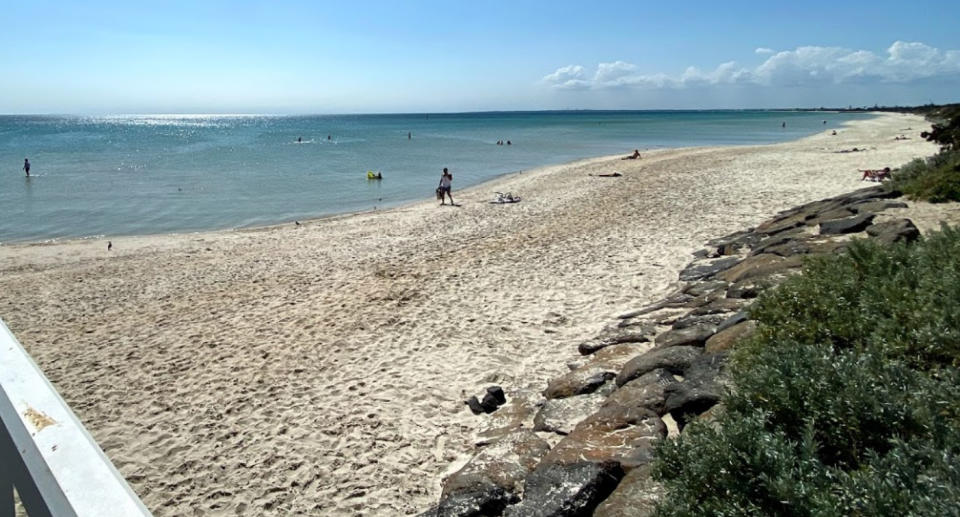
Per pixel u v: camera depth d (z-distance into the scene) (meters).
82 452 1.13
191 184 31.05
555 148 53.69
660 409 4.81
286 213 23.22
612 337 7.55
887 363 3.33
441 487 5.21
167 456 6.04
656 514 2.89
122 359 8.64
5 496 1.29
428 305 10.16
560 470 4.14
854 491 2.37
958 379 3.04
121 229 20.48
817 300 4.67
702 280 9.49
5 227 20.62
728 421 3.09
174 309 11.02
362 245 16.03
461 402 6.74
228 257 15.31
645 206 17.58
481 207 21.27
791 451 2.70
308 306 10.63
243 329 9.64
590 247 13.21
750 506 2.50
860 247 5.55
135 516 0.98
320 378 7.61
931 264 4.89
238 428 6.50
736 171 23.92
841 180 19.19
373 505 5.04
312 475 5.54
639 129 93.56
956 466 2.30
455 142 66.38
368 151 53.31
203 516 5.09
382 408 6.69
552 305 9.70
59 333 9.91
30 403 1.27
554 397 6.22
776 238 9.80
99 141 74.62
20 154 51.00
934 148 27.48
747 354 4.51
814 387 3.17
